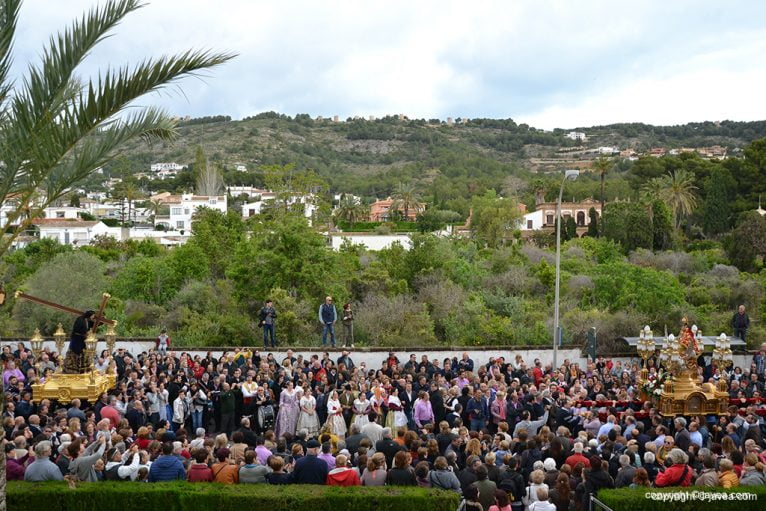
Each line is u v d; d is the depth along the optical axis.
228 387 18.50
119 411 16.80
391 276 37.94
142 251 59.62
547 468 12.20
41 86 9.60
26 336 28.92
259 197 120.88
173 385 18.80
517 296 37.78
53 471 11.44
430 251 39.78
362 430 15.18
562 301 36.88
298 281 31.73
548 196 119.25
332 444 14.40
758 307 39.41
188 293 36.00
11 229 10.18
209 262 43.09
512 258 45.91
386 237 62.19
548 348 25.80
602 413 17.77
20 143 9.54
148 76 9.76
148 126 10.68
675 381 18.50
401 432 14.00
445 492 11.09
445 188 141.00
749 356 26.06
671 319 33.84
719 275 48.91
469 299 34.69
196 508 10.89
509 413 17.50
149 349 24.75
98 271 36.59
